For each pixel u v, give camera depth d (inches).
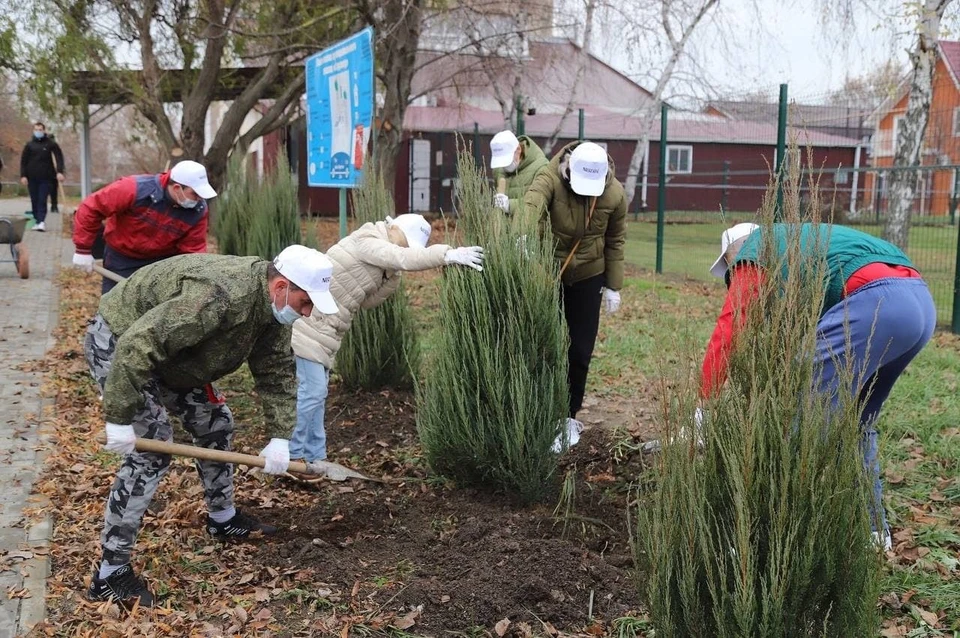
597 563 149.8
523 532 165.8
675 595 107.1
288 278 130.6
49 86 657.0
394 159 602.5
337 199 987.3
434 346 187.5
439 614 138.9
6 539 162.6
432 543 164.4
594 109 1161.4
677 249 669.3
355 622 135.7
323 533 170.6
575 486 189.6
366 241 190.9
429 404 186.4
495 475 180.7
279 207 329.4
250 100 698.8
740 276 125.3
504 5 699.4
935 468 197.8
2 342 327.0
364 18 569.0
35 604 139.7
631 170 866.8
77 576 149.6
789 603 101.7
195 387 149.6
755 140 1108.5
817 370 110.8
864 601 100.8
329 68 285.1
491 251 176.1
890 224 510.9
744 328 109.9
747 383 108.3
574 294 212.4
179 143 702.5
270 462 144.7
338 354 259.9
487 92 965.8
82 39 642.2
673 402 111.3
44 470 197.8
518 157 227.5
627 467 199.2
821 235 140.7
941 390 255.9
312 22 566.6
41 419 235.5
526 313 174.7
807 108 664.4
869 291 138.3
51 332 344.5
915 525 168.6
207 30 632.4
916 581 146.2
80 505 179.2
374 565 155.6
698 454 109.4
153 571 152.0
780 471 102.3
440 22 698.8
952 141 641.6
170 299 129.3
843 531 101.8
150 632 131.5
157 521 171.3
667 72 822.5
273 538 168.4
